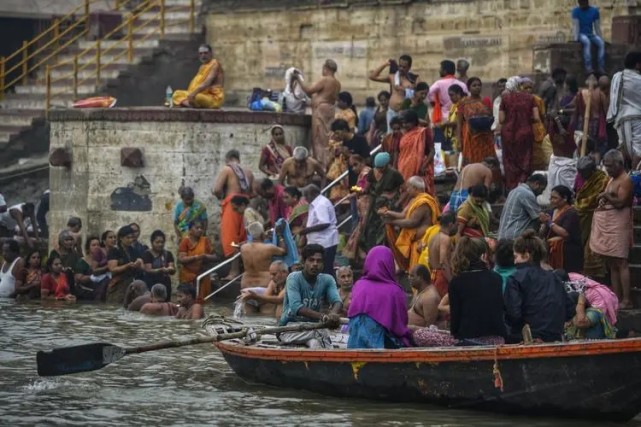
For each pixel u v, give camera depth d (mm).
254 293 52656
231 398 38469
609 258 45781
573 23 63500
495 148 57688
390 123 57938
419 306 44375
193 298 55219
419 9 74688
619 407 34781
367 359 37406
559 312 37031
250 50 82125
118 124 65562
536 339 36344
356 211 56750
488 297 36875
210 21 83750
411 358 36750
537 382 35219
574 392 34938
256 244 55469
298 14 79938
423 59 74688
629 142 51344
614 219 45531
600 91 55250
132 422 35406
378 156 52906
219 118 65250
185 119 64875
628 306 45594
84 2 91875
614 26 64750
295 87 68562
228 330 42781
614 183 45469
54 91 83312
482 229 47469
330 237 55906
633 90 51250
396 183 53031
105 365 39719
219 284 60875
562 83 60156
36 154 81062
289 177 61312
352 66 77812
